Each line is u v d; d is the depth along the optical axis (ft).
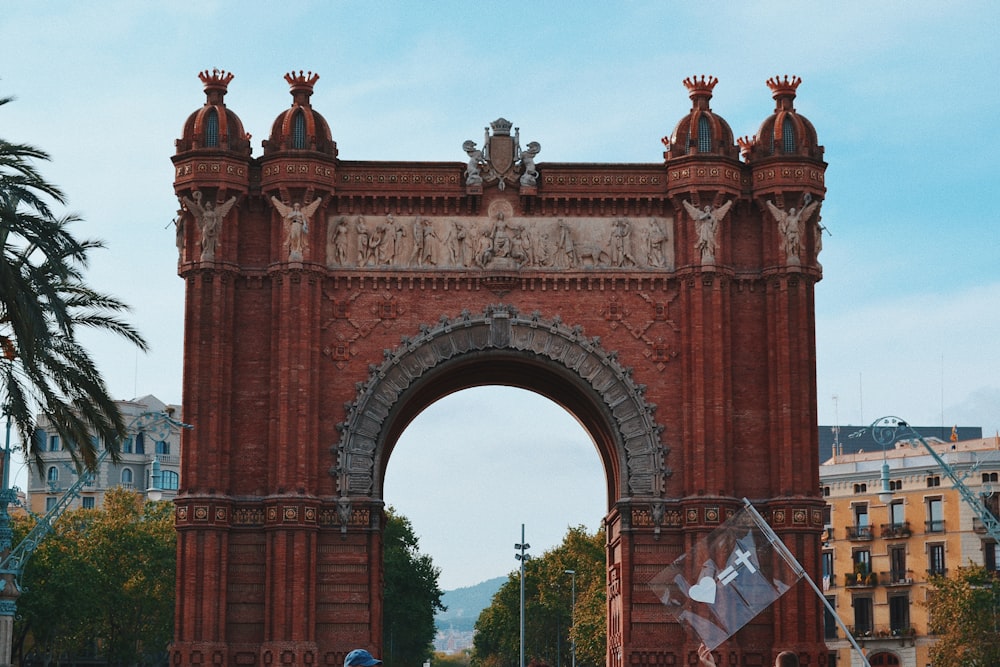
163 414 332.19
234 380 341.21
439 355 342.64
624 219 348.18
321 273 342.23
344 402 340.80
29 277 260.01
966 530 613.11
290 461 333.21
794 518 332.60
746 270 346.74
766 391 343.05
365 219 346.74
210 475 333.01
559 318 343.67
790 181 342.85
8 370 269.64
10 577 320.70
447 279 344.69
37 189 271.08
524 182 345.72
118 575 604.49
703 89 351.87
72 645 619.67
